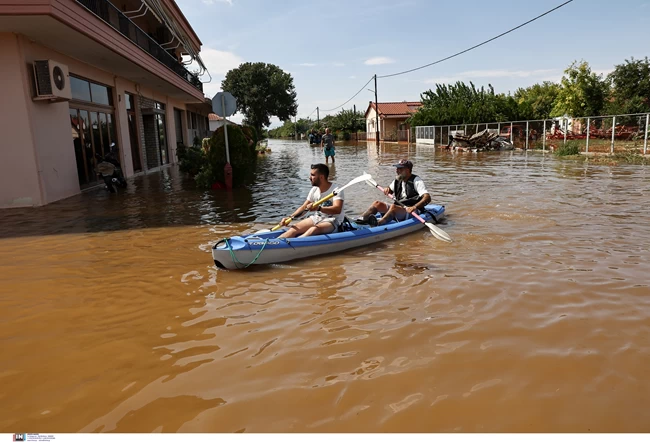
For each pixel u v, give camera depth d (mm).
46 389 2785
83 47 10164
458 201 8805
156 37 20266
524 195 9320
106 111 13477
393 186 6992
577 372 2832
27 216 8359
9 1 7703
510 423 2395
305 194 10625
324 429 2375
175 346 3283
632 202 8242
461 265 4914
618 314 3613
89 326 3645
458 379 2789
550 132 26281
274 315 3770
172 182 13328
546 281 4355
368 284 4430
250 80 57125
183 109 23797
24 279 4816
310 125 84688
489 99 32312
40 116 9547
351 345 3230
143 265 5234
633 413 2449
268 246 5051
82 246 6145
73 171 10914
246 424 2424
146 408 2574
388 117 48312
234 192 11125
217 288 4438
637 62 33531
